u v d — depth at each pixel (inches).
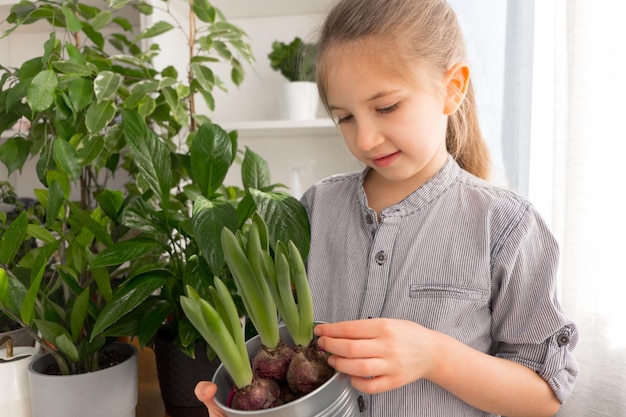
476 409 24.2
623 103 31.6
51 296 36.6
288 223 25.7
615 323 32.0
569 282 33.9
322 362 16.5
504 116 42.6
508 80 41.8
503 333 24.1
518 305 23.6
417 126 21.1
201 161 30.3
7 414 30.3
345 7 23.2
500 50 42.8
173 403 33.8
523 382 22.0
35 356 31.7
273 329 16.5
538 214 24.9
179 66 51.2
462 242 24.3
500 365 21.9
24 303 27.6
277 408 14.3
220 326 14.5
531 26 39.7
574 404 33.6
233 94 56.6
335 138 54.2
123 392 30.5
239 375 15.2
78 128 36.5
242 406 15.3
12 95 32.4
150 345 34.4
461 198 25.3
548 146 37.2
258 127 45.7
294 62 48.0
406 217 25.3
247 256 16.5
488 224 24.2
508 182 41.4
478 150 29.6
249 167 32.4
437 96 22.1
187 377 32.9
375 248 25.2
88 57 37.9
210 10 40.3
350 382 17.3
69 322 32.0
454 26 24.9
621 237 31.7
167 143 41.4
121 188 53.5
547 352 22.8
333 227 27.8
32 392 29.7
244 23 55.2
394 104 20.7
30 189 55.6
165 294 32.4
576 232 33.4
